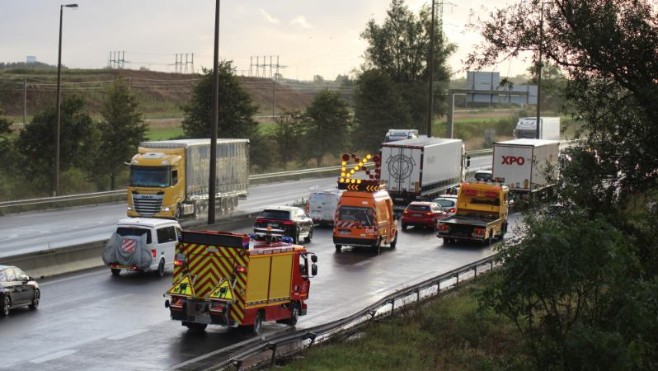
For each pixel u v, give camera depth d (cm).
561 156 3356
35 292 3225
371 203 4953
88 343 2706
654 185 3122
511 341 2988
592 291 2180
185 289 2814
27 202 6600
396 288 3922
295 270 3055
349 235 4947
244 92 9950
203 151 6284
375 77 12825
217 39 5428
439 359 2695
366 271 4362
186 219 6166
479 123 17738
